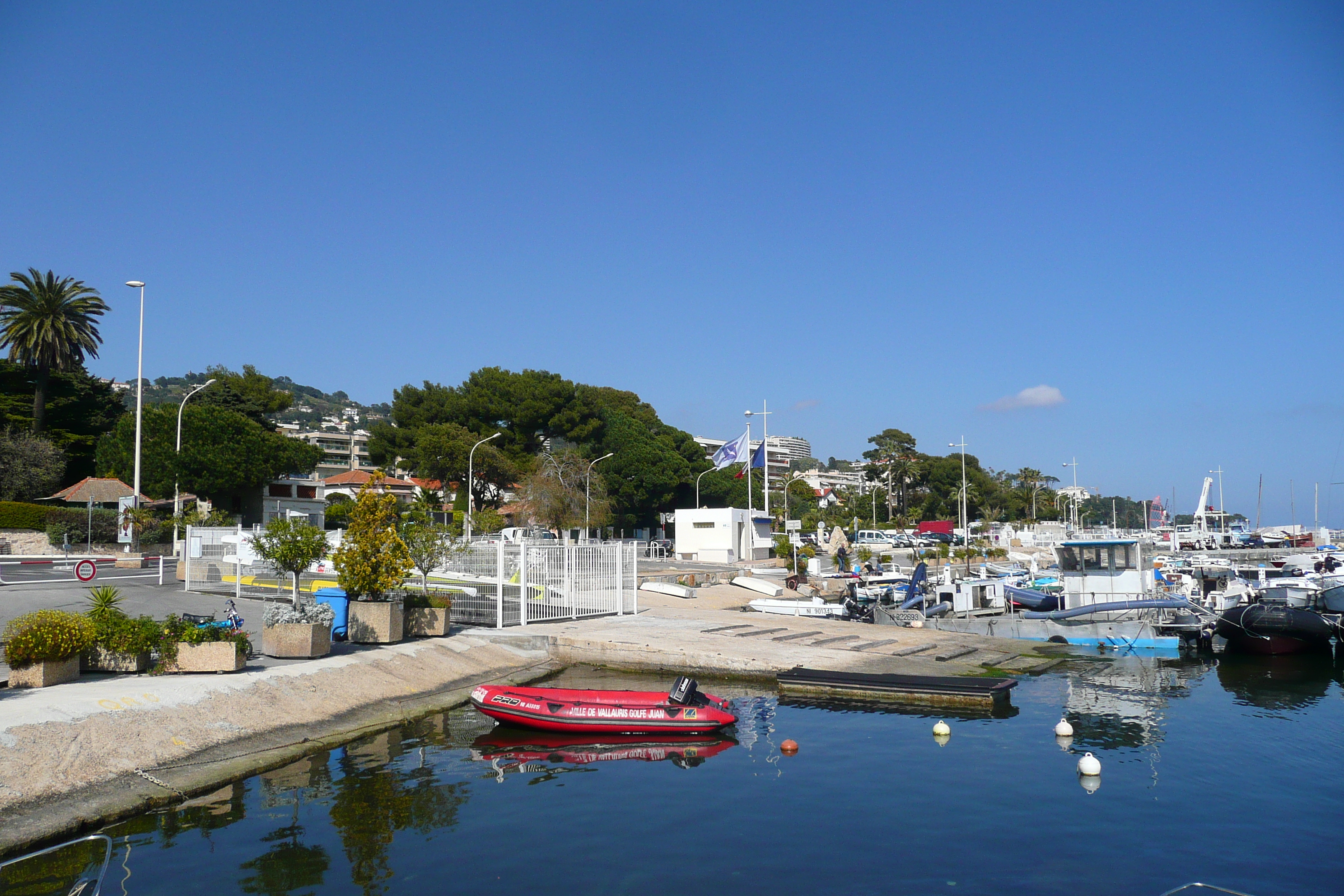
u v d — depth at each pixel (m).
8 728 11.80
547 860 10.28
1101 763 14.87
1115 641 27.97
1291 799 12.95
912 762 14.87
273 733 14.61
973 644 27.19
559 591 28.12
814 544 71.25
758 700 20.17
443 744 15.50
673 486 95.88
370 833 11.05
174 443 62.75
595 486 77.69
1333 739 16.61
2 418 64.81
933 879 9.91
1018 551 94.69
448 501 84.62
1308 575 38.19
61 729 12.21
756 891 9.53
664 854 10.57
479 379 95.19
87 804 11.03
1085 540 30.78
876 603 36.25
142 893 9.14
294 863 10.01
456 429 84.06
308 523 20.91
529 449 95.31
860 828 11.56
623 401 119.88
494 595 26.39
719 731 16.61
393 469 93.44
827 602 38.19
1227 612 27.28
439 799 12.46
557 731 16.38
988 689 19.38
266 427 86.25
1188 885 9.84
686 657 23.17
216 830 10.99
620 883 9.68
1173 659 26.34
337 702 16.53
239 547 28.53
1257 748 15.98
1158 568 45.25
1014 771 14.36
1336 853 10.84
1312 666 25.17
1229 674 23.98
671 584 41.59
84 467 69.12
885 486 142.88
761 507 119.88
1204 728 17.47
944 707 19.36
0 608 23.33
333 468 151.25
